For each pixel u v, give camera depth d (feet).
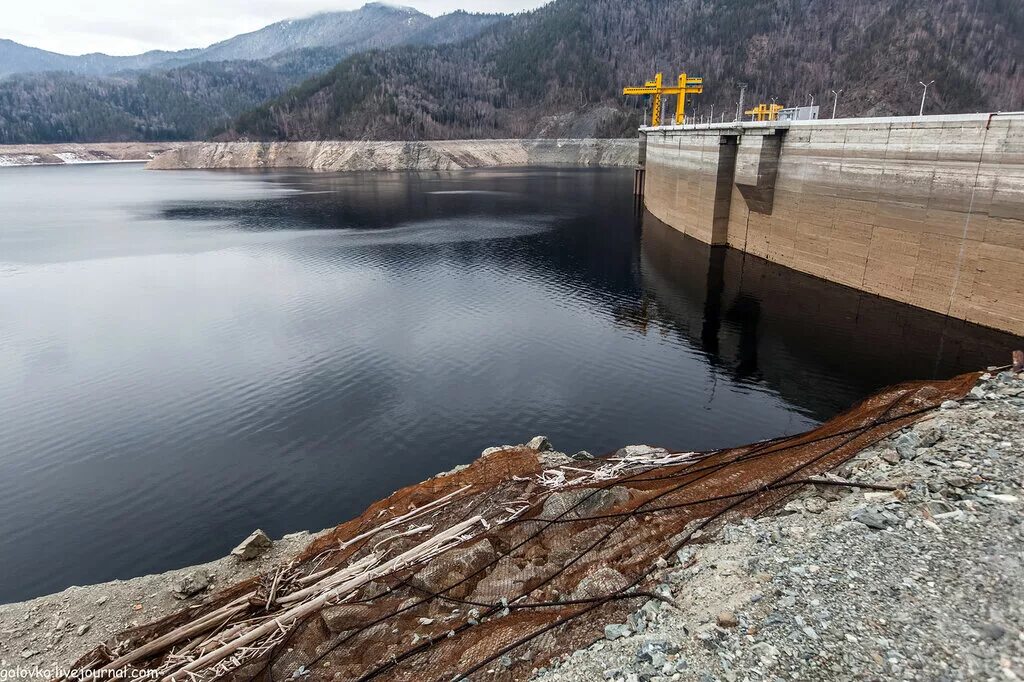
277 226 299.99
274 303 166.81
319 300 169.07
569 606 36.99
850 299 146.10
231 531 73.41
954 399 52.34
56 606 53.57
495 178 581.53
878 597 31.48
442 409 103.04
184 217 333.42
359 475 84.43
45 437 96.02
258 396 109.19
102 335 142.20
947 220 121.60
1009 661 26.30
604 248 232.32
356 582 44.88
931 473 41.68
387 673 35.29
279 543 60.95
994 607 29.50
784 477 46.11
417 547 47.98
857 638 29.12
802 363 117.91
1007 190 108.17
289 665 38.52
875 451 47.29
